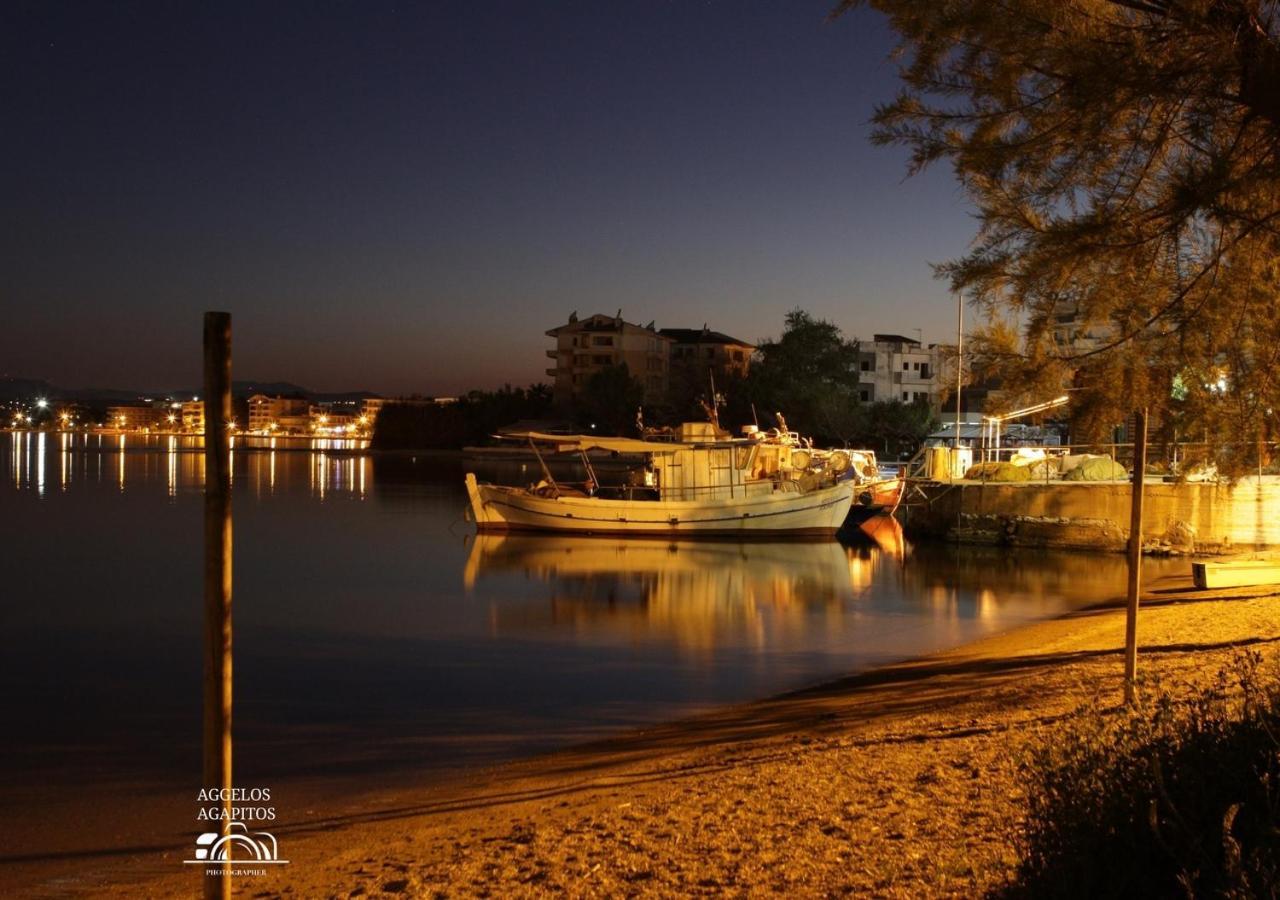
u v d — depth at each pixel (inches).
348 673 861.2
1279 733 222.4
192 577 1531.7
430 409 7121.1
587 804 456.1
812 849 334.6
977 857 299.7
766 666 869.2
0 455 6013.8
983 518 1882.4
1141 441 442.9
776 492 2006.6
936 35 323.0
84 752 623.2
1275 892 166.7
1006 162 323.0
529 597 1333.7
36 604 1279.5
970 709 572.7
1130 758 227.5
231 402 208.1
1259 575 1115.9
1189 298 321.1
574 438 2073.1
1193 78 294.4
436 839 421.4
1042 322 322.7
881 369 4579.2
